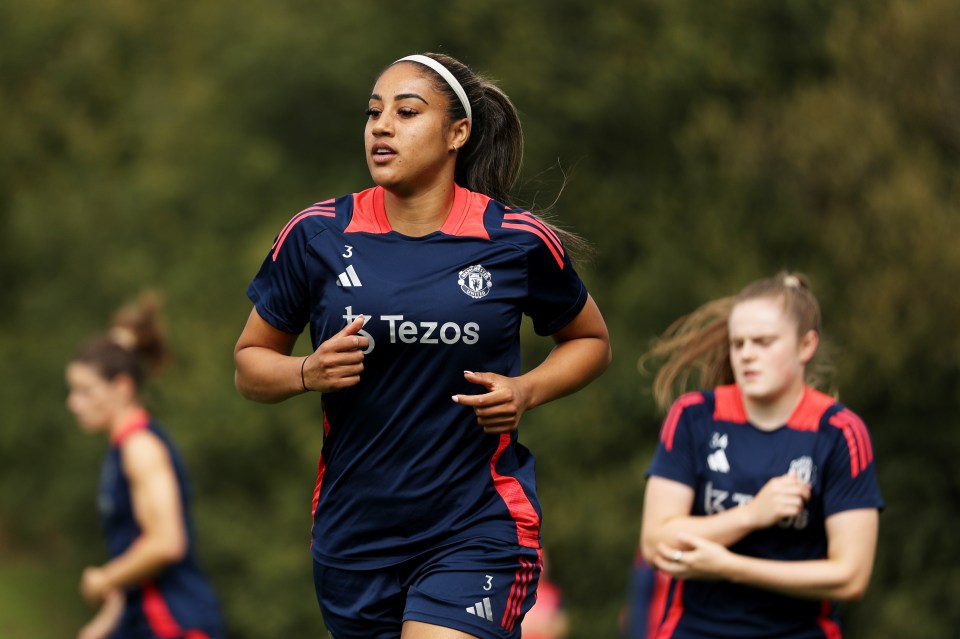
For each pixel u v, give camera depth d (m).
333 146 68.06
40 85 84.50
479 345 11.73
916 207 49.78
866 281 50.66
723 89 57.03
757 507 14.88
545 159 57.50
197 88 72.81
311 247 11.93
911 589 50.47
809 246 54.03
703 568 14.90
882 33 52.53
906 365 50.22
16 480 80.06
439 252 11.81
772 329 15.17
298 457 63.50
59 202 79.44
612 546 54.75
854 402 51.12
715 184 56.25
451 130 12.01
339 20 64.31
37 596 76.38
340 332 11.31
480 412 11.38
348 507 12.08
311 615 60.97
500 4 59.72
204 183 69.75
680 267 55.53
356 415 11.87
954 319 49.34
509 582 11.89
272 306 12.26
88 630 21.94
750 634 15.22
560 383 12.39
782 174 55.19
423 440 11.80
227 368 64.69
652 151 59.31
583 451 57.25
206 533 62.91
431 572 11.85
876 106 52.72
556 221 13.70
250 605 61.38
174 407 64.44
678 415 15.89
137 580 20.81
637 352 56.25
